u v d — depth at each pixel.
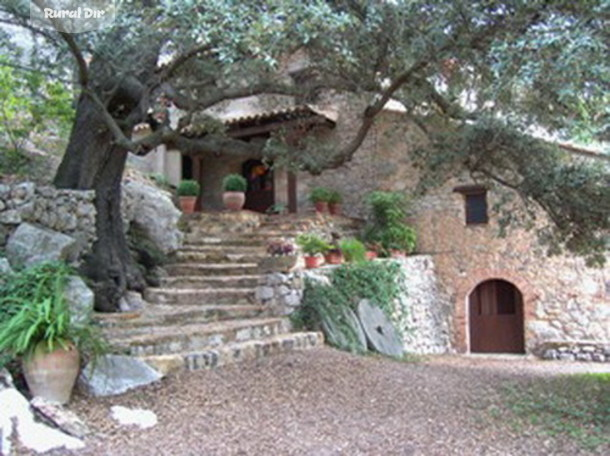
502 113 6.37
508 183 7.56
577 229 7.26
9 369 4.33
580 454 3.92
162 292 8.05
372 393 5.54
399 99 7.10
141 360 5.05
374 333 8.55
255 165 15.24
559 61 3.78
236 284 8.60
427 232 12.29
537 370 8.74
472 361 10.19
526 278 11.31
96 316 6.59
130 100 7.21
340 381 5.81
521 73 4.06
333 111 13.09
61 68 6.48
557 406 5.42
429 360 9.31
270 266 7.93
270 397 5.02
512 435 4.39
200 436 3.99
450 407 5.27
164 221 9.66
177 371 5.34
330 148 7.93
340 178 13.31
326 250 9.16
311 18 4.38
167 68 6.25
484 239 11.73
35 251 6.26
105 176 7.74
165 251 9.51
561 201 7.02
